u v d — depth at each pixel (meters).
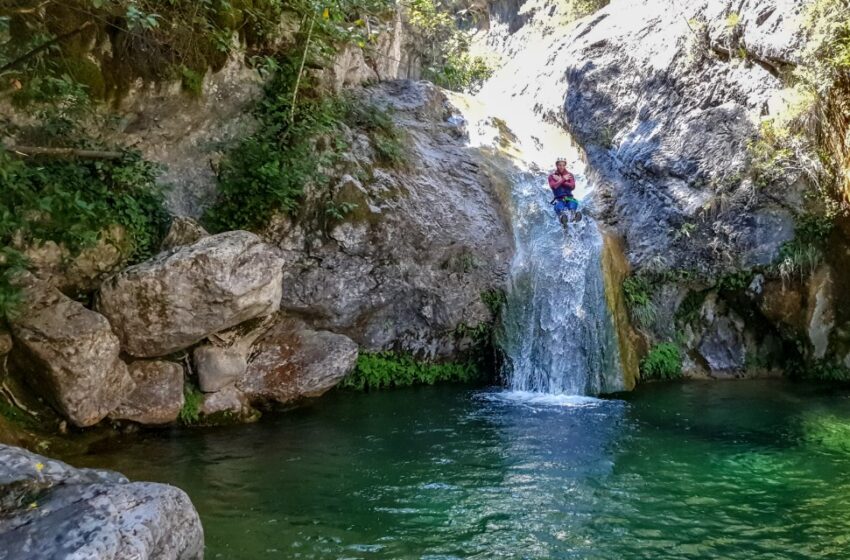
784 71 9.62
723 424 7.41
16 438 5.45
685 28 11.40
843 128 8.98
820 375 9.76
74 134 6.64
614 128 12.31
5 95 5.90
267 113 8.58
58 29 6.14
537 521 4.80
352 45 10.88
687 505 5.10
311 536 4.47
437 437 6.91
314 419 7.54
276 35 8.55
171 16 6.94
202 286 6.38
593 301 9.50
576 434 7.02
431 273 9.45
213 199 8.12
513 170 11.72
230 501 5.05
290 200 8.05
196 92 7.58
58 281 6.40
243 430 6.98
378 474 5.75
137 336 6.42
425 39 16.89
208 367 6.96
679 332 10.44
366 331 9.29
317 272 8.49
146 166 7.06
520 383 9.53
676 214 10.48
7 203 5.09
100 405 6.10
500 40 19.81
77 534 2.96
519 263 10.07
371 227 8.77
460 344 9.98
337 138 9.04
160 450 6.18
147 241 7.06
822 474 5.75
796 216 9.58
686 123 10.88
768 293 9.85
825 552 4.29
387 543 4.40
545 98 14.46
